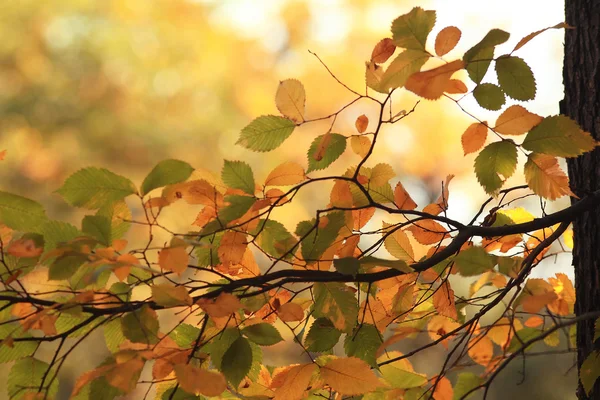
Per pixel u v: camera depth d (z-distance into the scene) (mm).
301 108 2053
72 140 8281
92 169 1977
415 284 2188
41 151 8164
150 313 1981
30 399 1958
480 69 2020
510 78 2025
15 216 1984
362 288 2166
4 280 2010
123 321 1977
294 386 2068
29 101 8281
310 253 2055
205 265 2096
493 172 2076
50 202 8117
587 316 1943
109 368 1941
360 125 2082
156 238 7062
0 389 5234
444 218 2111
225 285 2018
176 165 1990
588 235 2270
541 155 2074
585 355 2254
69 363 6949
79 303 1959
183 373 1928
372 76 2061
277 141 2061
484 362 2262
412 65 2004
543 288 2062
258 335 2047
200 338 2068
